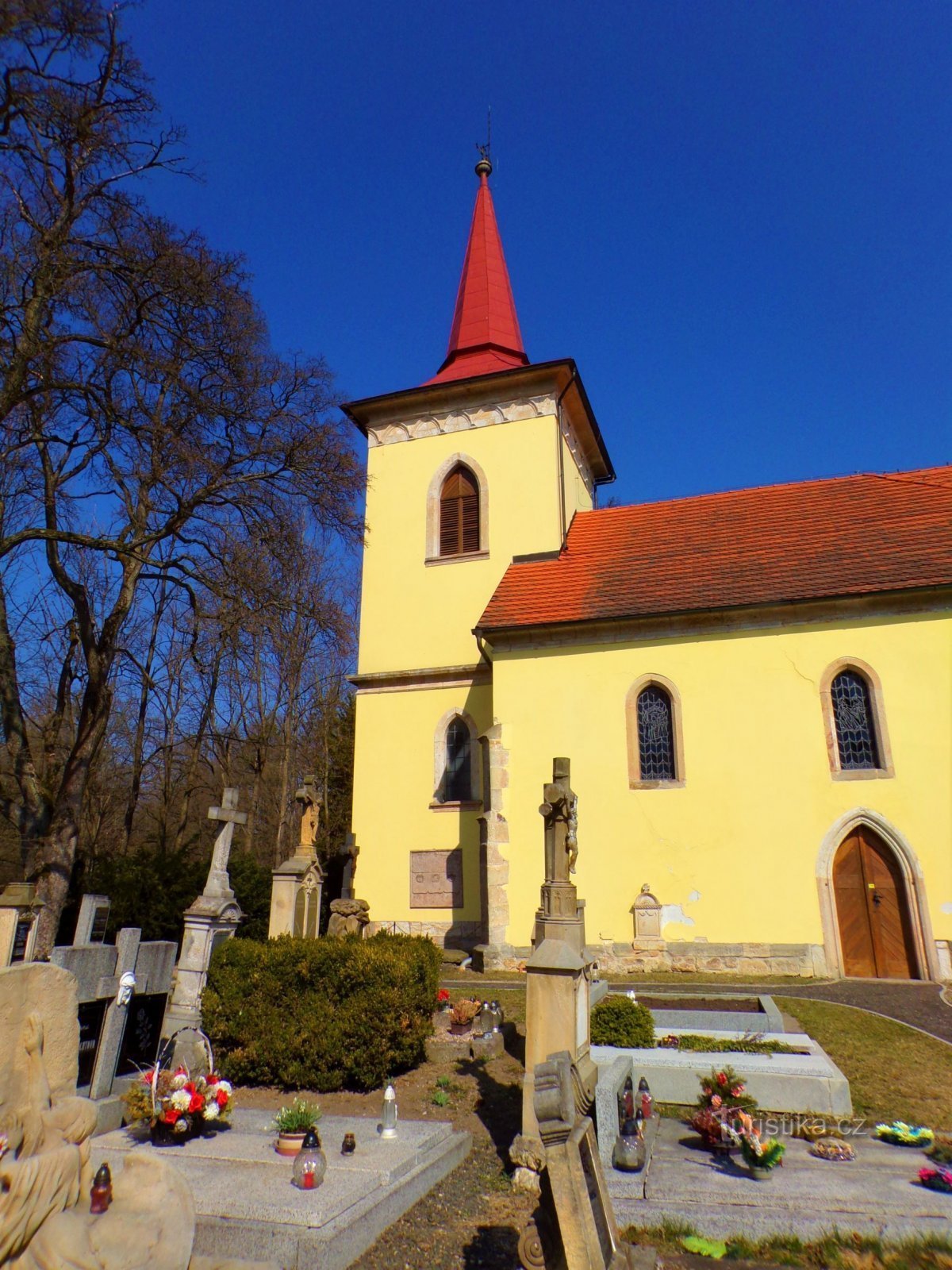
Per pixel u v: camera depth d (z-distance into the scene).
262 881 16.25
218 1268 4.55
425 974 9.89
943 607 14.90
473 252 27.19
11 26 13.42
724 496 20.38
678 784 15.59
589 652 16.92
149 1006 9.33
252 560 15.43
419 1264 5.28
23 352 13.27
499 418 21.91
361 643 21.27
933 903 13.80
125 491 15.62
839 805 14.65
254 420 15.83
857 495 18.52
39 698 21.55
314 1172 5.71
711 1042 9.07
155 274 14.51
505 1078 9.08
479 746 19.36
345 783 30.62
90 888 13.88
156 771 26.58
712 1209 5.59
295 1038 8.83
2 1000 4.11
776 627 15.84
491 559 20.83
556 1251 4.33
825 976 13.96
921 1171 6.01
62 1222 3.90
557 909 7.90
